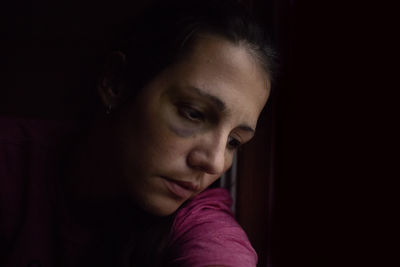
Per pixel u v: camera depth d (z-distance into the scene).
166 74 0.56
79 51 1.27
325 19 0.86
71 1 1.28
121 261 0.62
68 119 1.25
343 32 0.82
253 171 0.99
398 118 0.70
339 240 0.79
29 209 0.69
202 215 0.61
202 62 0.55
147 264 0.60
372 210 0.73
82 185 0.68
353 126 0.78
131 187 0.59
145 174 0.57
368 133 0.75
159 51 0.58
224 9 0.58
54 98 1.27
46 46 1.29
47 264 0.68
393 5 0.72
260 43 0.58
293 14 0.92
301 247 0.88
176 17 0.58
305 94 0.89
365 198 0.75
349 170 0.79
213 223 0.59
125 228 0.65
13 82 1.28
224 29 0.56
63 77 1.27
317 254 0.83
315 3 0.88
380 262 0.71
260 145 0.98
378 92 0.74
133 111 0.58
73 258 0.68
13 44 1.28
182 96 0.55
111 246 0.67
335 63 0.83
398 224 0.68
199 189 0.60
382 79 0.73
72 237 0.68
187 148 0.56
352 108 0.79
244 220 0.99
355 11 0.79
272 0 0.93
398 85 0.71
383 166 0.72
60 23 1.28
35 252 0.67
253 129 0.61
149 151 0.57
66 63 1.27
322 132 0.85
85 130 0.71
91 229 0.69
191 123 0.56
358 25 0.79
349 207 0.78
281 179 0.95
